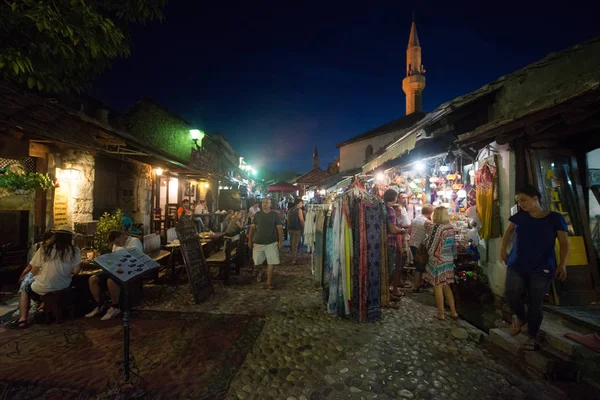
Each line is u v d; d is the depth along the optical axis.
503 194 4.99
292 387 3.07
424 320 4.88
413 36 28.55
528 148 4.61
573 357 3.35
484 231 5.31
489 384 3.15
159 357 3.59
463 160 6.97
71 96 9.57
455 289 6.00
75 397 2.83
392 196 6.05
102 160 9.43
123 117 11.98
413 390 3.06
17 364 3.37
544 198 4.52
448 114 5.60
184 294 6.14
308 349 3.87
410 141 7.12
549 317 4.18
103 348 3.78
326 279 5.50
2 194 5.84
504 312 4.79
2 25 4.34
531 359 3.43
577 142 4.83
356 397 2.94
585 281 4.44
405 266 7.49
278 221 6.89
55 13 4.49
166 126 14.23
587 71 3.86
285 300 5.85
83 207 7.09
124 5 5.54
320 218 6.14
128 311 3.03
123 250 3.38
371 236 4.91
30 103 5.29
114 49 5.55
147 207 10.80
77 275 4.84
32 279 4.48
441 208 5.10
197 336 4.19
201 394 2.93
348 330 4.47
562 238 3.48
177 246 6.98
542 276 3.49
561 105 3.39
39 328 4.36
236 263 8.05
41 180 5.16
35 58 4.95
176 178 14.17
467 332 4.32
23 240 5.82
